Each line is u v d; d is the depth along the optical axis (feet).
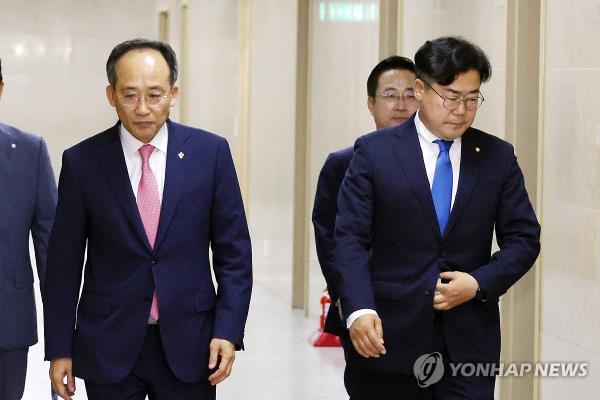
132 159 14.03
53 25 66.18
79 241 14.11
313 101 36.17
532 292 20.79
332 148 33.73
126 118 13.52
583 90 18.65
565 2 19.38
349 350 14.61
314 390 26.30
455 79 13.19
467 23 23.50
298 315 37.04
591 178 18.39
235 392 25.98
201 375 13.92
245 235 14.29
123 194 13.82
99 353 13.75
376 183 13.88
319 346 31.68
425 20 26.25
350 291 13.55
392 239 13.88
